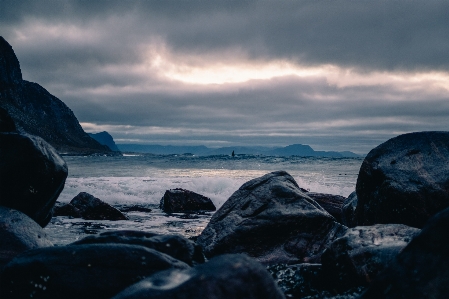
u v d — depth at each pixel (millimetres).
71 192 16328
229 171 33812
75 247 3342
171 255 3770
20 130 6645
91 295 3115
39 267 3213
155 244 3781
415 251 2559
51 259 3246
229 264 2301
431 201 5457
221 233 6328
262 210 6453
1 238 4703
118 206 14320
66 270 3189
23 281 3219
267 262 5898
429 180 5590
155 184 18781
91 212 11383
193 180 19438
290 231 6215
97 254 3264
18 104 163500
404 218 5660
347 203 8641
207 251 6168
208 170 35594
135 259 3252
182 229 9797
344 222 8445
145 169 37375
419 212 5508
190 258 3854
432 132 6203
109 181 20250
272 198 6637
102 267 3205
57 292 3141
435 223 2574
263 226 6207
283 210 6371
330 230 6238
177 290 2166
